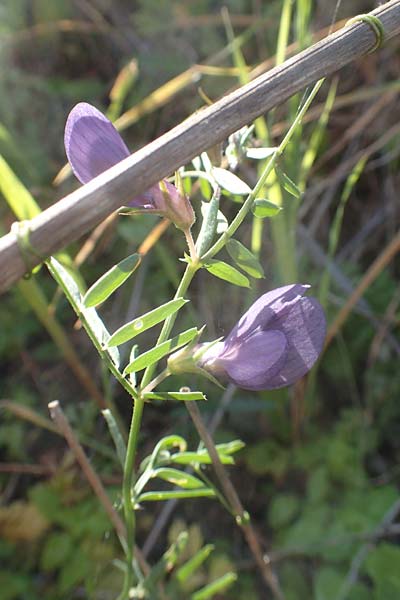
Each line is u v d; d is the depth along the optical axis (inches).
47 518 9.0
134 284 10.7
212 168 4.9
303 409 9.7
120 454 6.1
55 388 10.5
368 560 8.7
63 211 3.7
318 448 9.8
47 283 10.7
